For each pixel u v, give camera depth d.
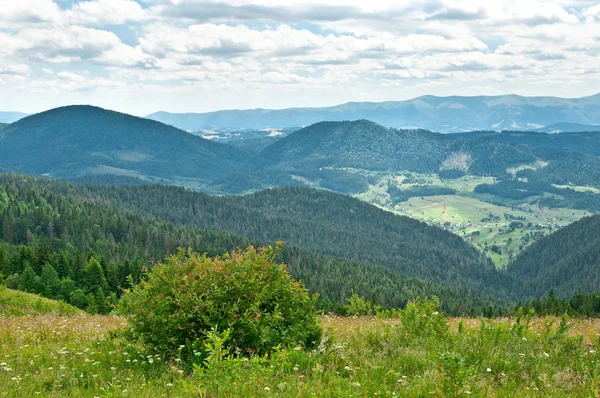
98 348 10.52
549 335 10.37
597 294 80.25
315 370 7.85
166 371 8.44
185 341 9.02
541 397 6.79
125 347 9.64
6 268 92.25
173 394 7.02
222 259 10.02
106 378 8.15
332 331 11.19
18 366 9.23
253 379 7.12
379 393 6.72
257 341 9.06
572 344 9.77
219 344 7.49
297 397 6.66
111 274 98.69
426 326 11.11
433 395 6.72
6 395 7.21
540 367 8.18
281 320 9.57
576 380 7.63
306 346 9.65
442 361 7.77
